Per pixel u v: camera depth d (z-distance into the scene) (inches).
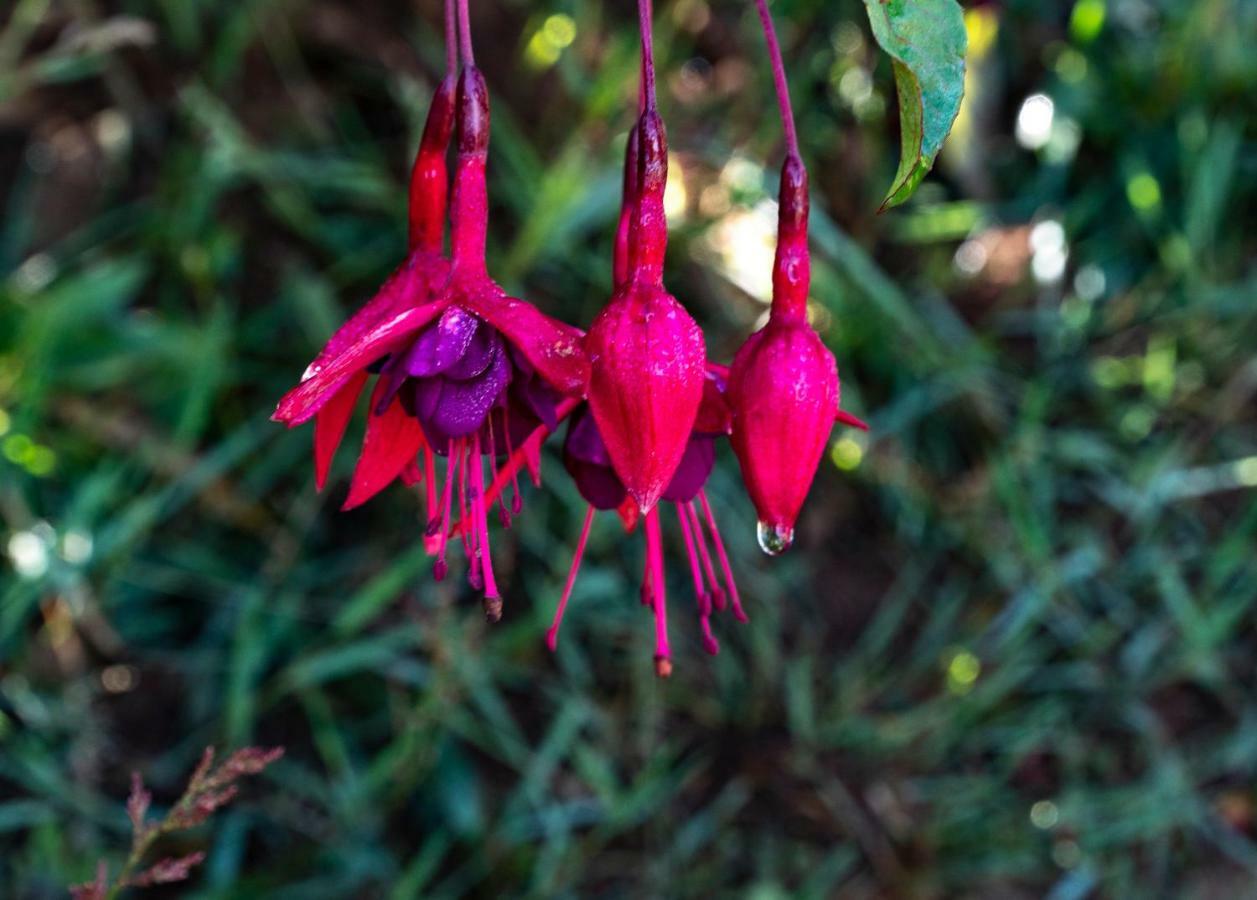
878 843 23.5
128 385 23.2
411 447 12.1
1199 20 27.6
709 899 22.8
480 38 26.7
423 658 22.9
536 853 22.5
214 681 22.8
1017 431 26.0
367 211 25.8
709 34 28.1
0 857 21.5
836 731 24.1
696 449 12.2
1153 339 27.2
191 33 25.5
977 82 27.4
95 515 22.7
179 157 25.0
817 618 25.0
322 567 23.4
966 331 26.6
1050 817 24.1
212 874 21.5
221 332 23.4
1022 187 28.3
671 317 11.2
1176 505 26.4
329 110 26.2
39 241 24.4
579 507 23.5
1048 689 25.2
